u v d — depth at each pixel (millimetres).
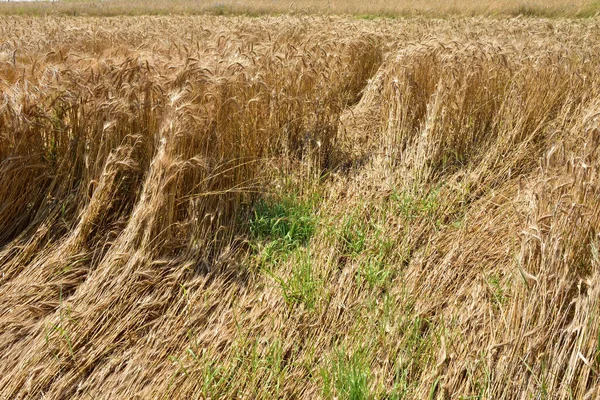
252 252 3873
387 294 3225
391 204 4328
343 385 2574
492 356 2645
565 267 2740
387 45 8164
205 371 2727
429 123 5070
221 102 4105
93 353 2986
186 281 3562
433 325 3025
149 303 3314
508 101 5465
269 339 3004
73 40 9000
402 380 2619
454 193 4555
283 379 2707
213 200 4020
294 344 2984
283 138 5215
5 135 4012
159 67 4625
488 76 5633
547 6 19984
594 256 2744
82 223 3791
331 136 5395
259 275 3607
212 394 2625
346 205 4426
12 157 3920
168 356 2914
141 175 4191
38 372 2863
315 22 13266
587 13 19422
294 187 4594
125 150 4113
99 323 3184
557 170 3314
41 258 3746
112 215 4043
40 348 2998
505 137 5254
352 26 11133
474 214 4227
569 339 2557
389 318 3094
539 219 2898
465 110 5312
